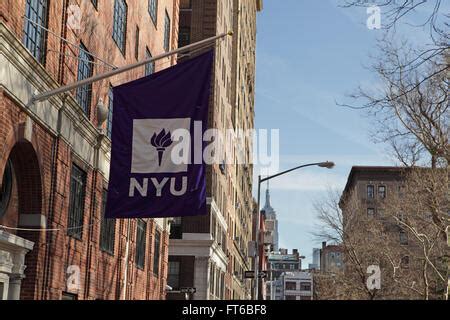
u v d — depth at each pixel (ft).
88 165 72.23
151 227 106.11
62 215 63.00
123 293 86.99
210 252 160.04
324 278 215.51
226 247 208.54
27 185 57.98
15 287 55.11
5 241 51.03
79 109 65.21
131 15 90.12
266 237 243.60
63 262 63.77
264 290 348.79
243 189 294.46
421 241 117.39
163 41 113.09
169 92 49.37
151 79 49.73
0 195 55.62
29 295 57.11
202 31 173.37
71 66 64.54
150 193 48.37
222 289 198.39
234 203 240.94
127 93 49.60
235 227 248.32
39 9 57.67
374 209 361.71
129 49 89.15
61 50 62.28
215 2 174.91
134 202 48.42
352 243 167.32
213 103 167.32
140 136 48.96
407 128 81.61
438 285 149.59
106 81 79.05
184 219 160.25
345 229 182.39
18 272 54.95
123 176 48.78
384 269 162.20
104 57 77.20
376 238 163.63
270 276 312.29
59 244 62.18
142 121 49.06
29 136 54.03
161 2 111.14
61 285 63.16
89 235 72.79
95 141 73.31
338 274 185.06
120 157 49.03
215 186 169.68
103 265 78.79
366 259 165.37
